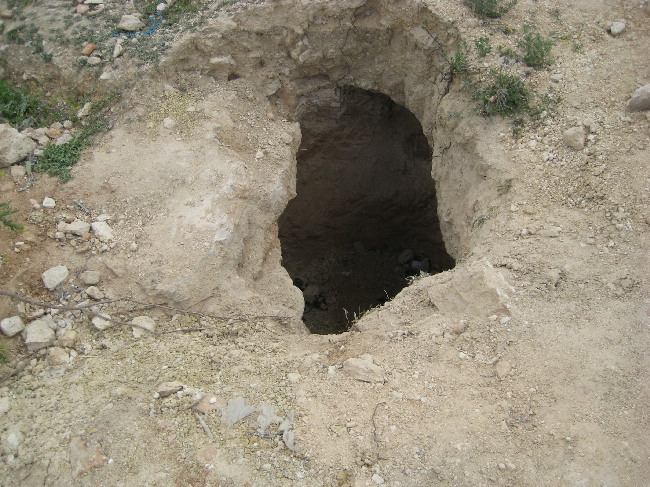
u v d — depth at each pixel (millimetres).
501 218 2145
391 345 1868
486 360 1766
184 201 2221
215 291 2078
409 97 2807
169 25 2709
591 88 2373
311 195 3453
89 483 1586
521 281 1923
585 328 1789
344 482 1555
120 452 1638
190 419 1705
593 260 1949
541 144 2273
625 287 1864
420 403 1690
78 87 2598
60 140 2473
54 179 2328
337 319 3455
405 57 2701
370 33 2672
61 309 1979
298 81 2846
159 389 1764
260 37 2672
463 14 2559
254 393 1769
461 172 2484
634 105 2258
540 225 2070
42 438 1681
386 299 3559
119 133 2467
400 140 3361
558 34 2570
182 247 2092
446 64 2545
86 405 1748
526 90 2383
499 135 2338
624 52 2475
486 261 1994
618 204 2057
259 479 1569
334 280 3635
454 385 1724
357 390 1746
